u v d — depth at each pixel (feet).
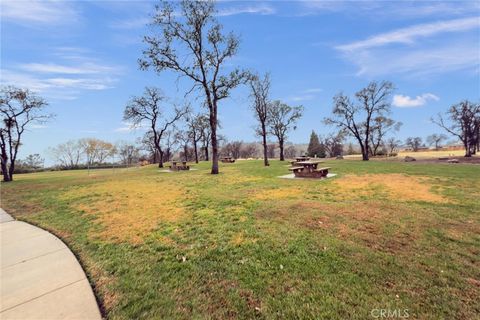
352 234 14.87
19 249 15.40
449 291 9.23
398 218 17.61
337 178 41.24
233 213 20.77
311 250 12.98
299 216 18.74
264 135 86.28
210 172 62.34
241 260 12.37
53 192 37.99
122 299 9.68
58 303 9.55
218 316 8.46
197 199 27.32
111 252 14.24
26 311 9.09
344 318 8.05
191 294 9.81
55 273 12.05
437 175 41.91
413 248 12.85
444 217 17.84
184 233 16.69
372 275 10.46
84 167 156.46
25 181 60.80
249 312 8.57
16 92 68.95
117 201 28.43
